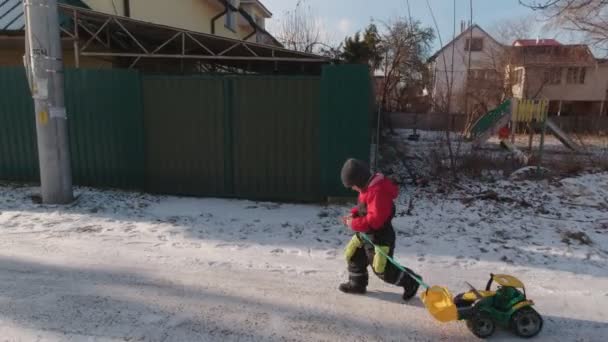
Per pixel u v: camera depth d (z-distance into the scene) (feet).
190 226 19.02
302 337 10.44
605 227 19.72
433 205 23.45
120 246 16.46
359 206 12.17
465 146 54.29
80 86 24.97
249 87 23.59
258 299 12.37
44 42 20.39
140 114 24.67
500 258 15.70
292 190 24.08
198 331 10.61
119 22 25.46
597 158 41.42
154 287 13.03
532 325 10.55
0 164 26.50
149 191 25.45
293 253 16.05
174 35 28.68
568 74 117.80
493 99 105.29
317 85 22.99
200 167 24.76
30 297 12.20
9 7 29.45
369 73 22.02
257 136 23.98
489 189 27.84
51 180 21.50
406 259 15.58
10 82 25.50
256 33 71.46
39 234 17.61
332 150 22.89
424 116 94.84
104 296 12.37
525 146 61.52
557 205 24.30
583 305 12.26
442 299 10.69
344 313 11.66
